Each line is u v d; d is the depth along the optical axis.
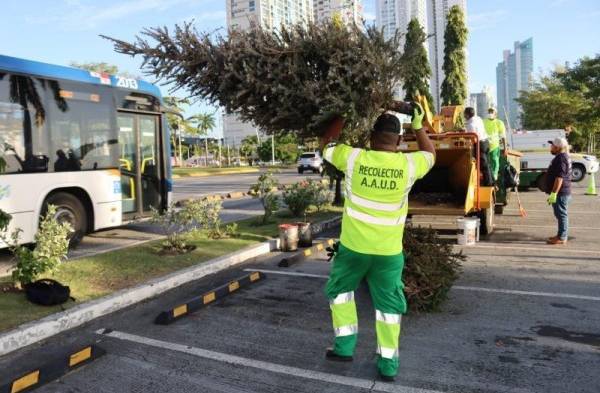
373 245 3.85
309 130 5.74
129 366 4.29
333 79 5.16
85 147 9.23
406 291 5.31
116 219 9.88
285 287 6.64
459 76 33.81
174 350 4.61
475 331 4.95
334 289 4.15
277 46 5.31
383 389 3.82
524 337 4.79
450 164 9.45
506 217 12.94
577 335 4.82
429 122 9.07
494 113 11.09
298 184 13.01
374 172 3.84
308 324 5.24
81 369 4.23
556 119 47.38
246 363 4.32
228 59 5.38
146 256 7.78
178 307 5.46
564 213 9.15
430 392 3.76
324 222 11.38
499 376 4.00
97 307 5.48
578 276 6.95
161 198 11.42
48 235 5.90
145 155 11.01
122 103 10.18
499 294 6.14
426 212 9.27
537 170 19.44
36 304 5.42
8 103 7.90
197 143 107.31
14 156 7.96
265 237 9.41
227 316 5.51
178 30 5.50
